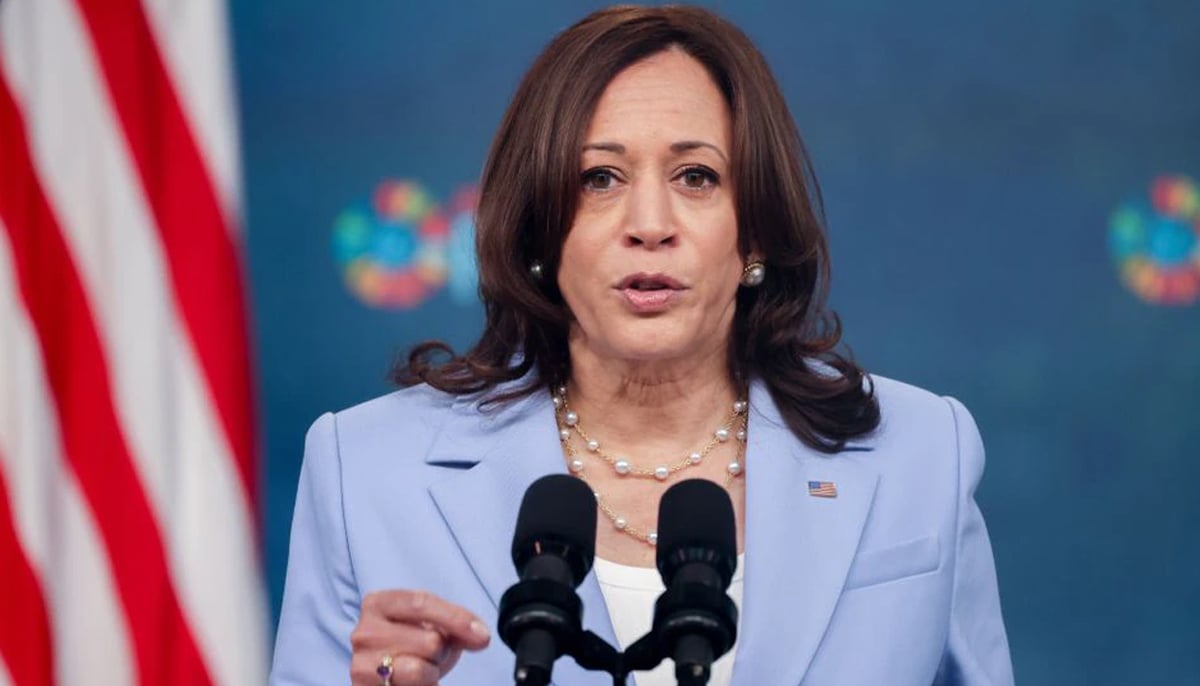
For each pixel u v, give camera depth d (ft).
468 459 27.17
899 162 59.57
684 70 25.93
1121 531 59.67
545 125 25.79
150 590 33.45
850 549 26.00
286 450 58.29
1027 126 59.67
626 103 25.57
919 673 25.50
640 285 25.43
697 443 27.27
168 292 33.88
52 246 33.55
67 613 33.24
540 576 20.22
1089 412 59.67
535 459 26.96
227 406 33.96
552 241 26.08
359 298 58.59
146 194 33.99
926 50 59.52
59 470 33.32
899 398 28.32
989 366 59.72
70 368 33.47
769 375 27.55
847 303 59.67
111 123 33.94
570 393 27.73
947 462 27.35
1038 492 59.67
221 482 33.86
